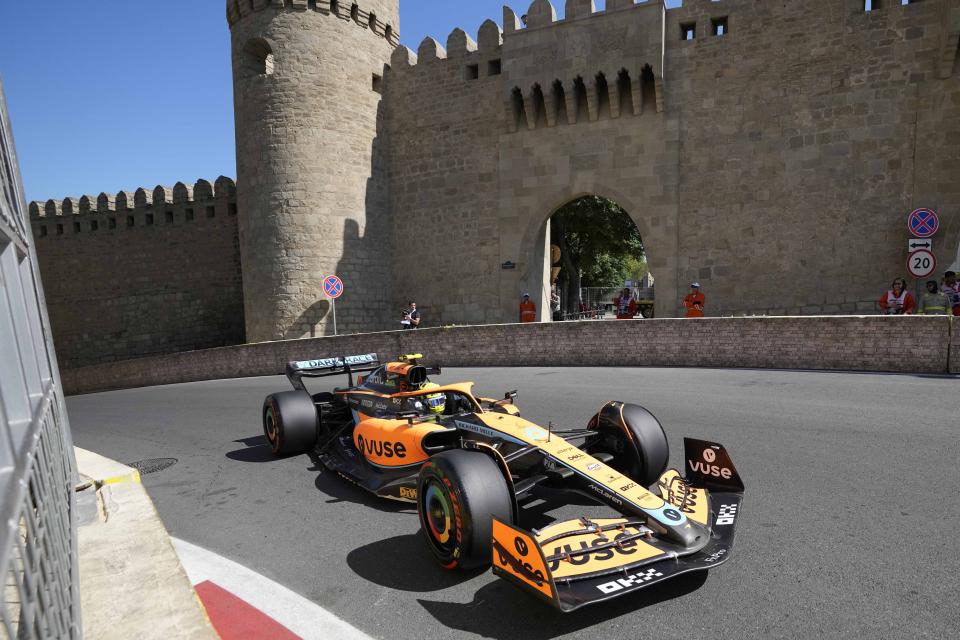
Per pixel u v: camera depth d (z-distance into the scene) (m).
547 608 3.27
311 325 22.23
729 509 3.79
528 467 4.51
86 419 12.09
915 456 5.49
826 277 17.67
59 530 2.12
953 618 2.92
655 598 3.29
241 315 28.12
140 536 3.73
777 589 3.29
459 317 23.38
